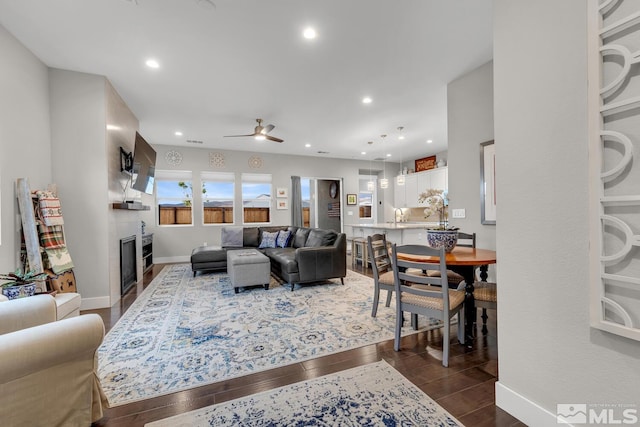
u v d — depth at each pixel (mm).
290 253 4496
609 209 1025
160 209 6305
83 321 1278
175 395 1580
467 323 2176
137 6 2061
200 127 4988
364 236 5879
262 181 7188
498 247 1442
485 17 2240
